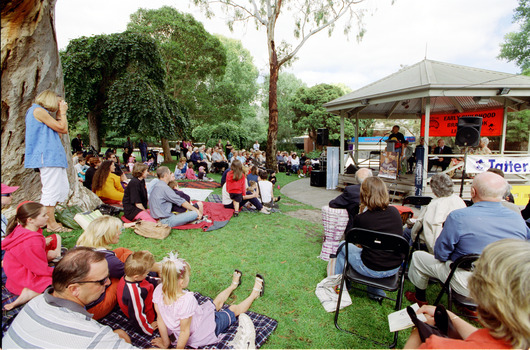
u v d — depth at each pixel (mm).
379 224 2740
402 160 10125
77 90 13344
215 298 2869
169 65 18828
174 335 2219
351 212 3812
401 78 8930
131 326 2510
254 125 31078
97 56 13430
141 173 4945
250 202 6508
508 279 1029
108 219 2799
